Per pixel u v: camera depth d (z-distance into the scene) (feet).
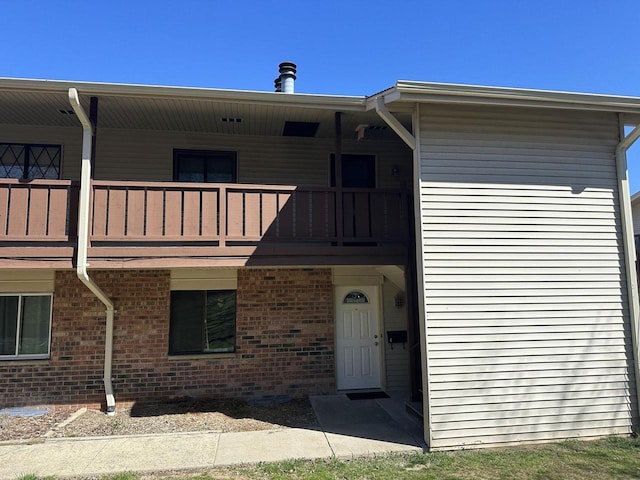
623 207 20.77
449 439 18.17
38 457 17.19
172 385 25.36
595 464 16.38
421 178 19.35
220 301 26.73
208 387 25.70
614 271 20.35
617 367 19.75
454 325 18.75
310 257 21.94
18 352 24.49
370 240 22.97
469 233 19.36
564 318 19.58
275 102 21.56
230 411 23.59
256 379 26.21
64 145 26.78
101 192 20.65
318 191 22.72
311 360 26.94
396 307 28.43
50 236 20.18
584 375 19.44
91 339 24.81
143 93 20.42
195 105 22.82
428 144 19.61
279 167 28.99
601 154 21.09
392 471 15.88
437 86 18.81
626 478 15.16
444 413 18.28
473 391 18.54
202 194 21.48
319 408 24.00
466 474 15.56
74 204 20.63
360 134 24.97
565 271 19.88
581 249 20.17
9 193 20.17
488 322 18.99
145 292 25.66
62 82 19.61
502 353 18.93
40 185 20.45
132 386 24.91
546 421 18.97
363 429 20.59
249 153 28.76
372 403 24.93
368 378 27.84
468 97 19.34
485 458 17.10
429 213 19.20
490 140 20.12
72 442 18.90
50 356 24.40
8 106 23.02
